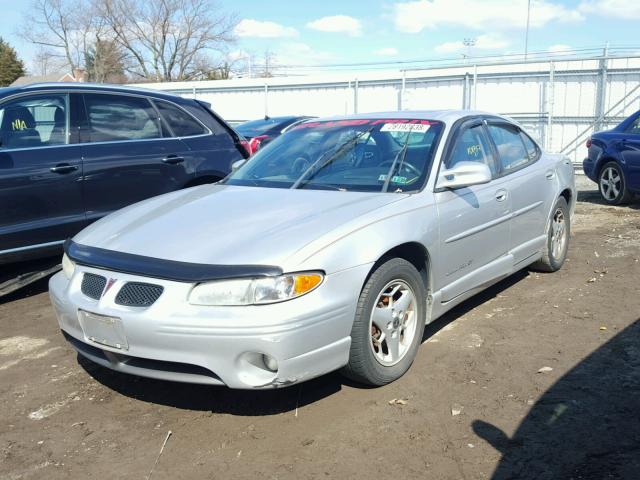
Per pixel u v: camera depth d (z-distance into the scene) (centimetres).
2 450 320
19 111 550
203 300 306
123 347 321
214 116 697
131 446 319
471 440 309
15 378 406
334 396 360
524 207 511
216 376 311
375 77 1991
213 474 291
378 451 303
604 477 276
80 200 570
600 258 652
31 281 547
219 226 355
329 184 422
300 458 300
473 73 1828
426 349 423
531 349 418
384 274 351
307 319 308
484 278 459
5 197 524
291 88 2156
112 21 4775
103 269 339
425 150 429
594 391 355
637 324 456
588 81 1702
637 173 941
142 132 623
